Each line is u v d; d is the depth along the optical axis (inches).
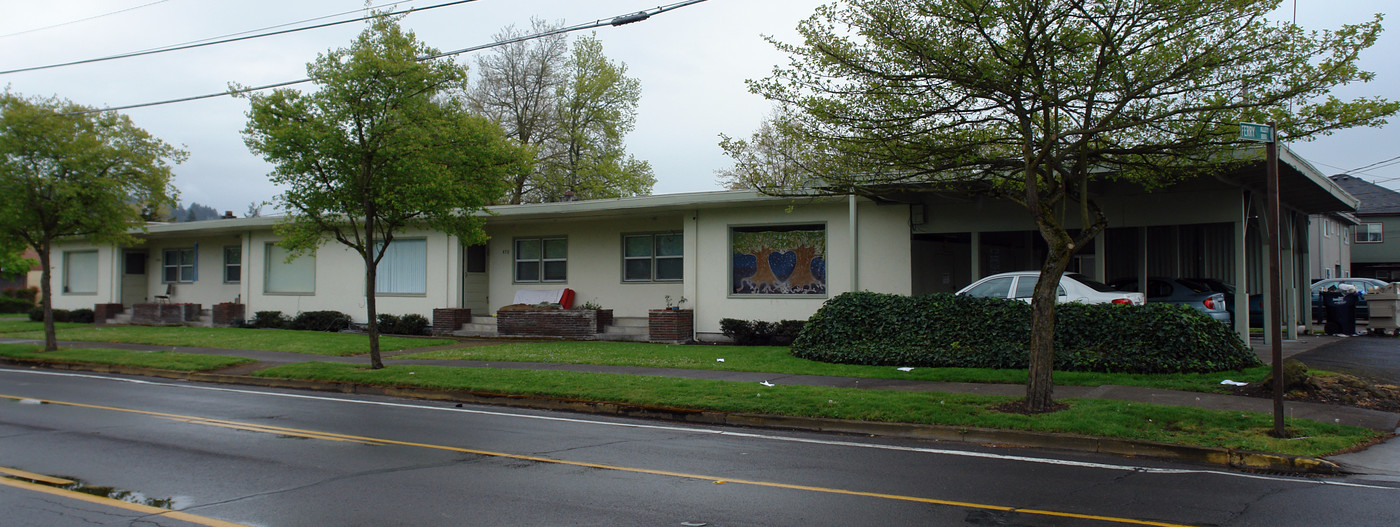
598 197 1514.5
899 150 473.4
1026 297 621.3
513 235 1045.8
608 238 981.2
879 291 776.3
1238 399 445.7
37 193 794.8
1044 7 413.4
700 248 865.5
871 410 423.5
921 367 584.7
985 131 479.5
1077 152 454.0
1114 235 987.9
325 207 615.2
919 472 314.0
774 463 331.0
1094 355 543.5
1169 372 522.9
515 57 1533.0
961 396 452.8
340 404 508.7
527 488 285.3
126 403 505.7
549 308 952.3
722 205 836.0
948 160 475.2
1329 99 398.0
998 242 973.8
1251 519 246.5
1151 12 414.3
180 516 247.8
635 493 278.4
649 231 955.3
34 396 538.9
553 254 1022.4
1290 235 798.5
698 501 267.4
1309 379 454.6
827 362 625.9
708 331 856.9
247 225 1143.0
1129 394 464.4
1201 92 426.6
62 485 287.6
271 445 365.4
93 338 949.8
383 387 566.3
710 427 427.2
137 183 845.2
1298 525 240.8
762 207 834.2
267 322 1124.5
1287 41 408.5
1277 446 339.9
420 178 587.5
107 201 811.4
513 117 1523.1
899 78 450.6
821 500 269.0
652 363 642.2
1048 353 414.3
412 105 597.9
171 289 1326.3
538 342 875.4
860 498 271.7
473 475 305.9
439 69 603.2
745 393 478.0
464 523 241.1
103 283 1337.4
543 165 1523.1
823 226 819.4
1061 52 428.1
